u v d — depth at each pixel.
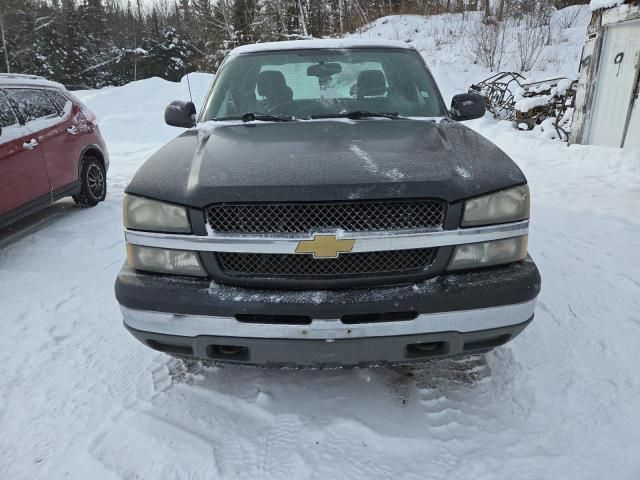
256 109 2.92
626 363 2.39
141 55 43.88
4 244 4.36
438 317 1.73
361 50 3.17
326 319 1.71
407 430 1.93
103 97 15.68
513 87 11.93
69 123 5.02
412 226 1.75
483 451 1.83
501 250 1.83
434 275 1.79
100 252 4.10
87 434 1.97
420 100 2.93
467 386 2.20
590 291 3.14
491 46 15.58
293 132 2.46
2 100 4.18
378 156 1.98
